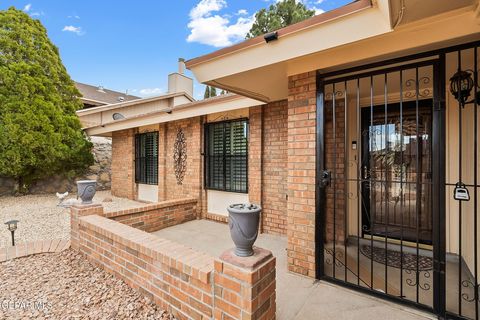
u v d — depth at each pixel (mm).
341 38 2174
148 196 7797
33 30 9305
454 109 3420
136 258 2604
